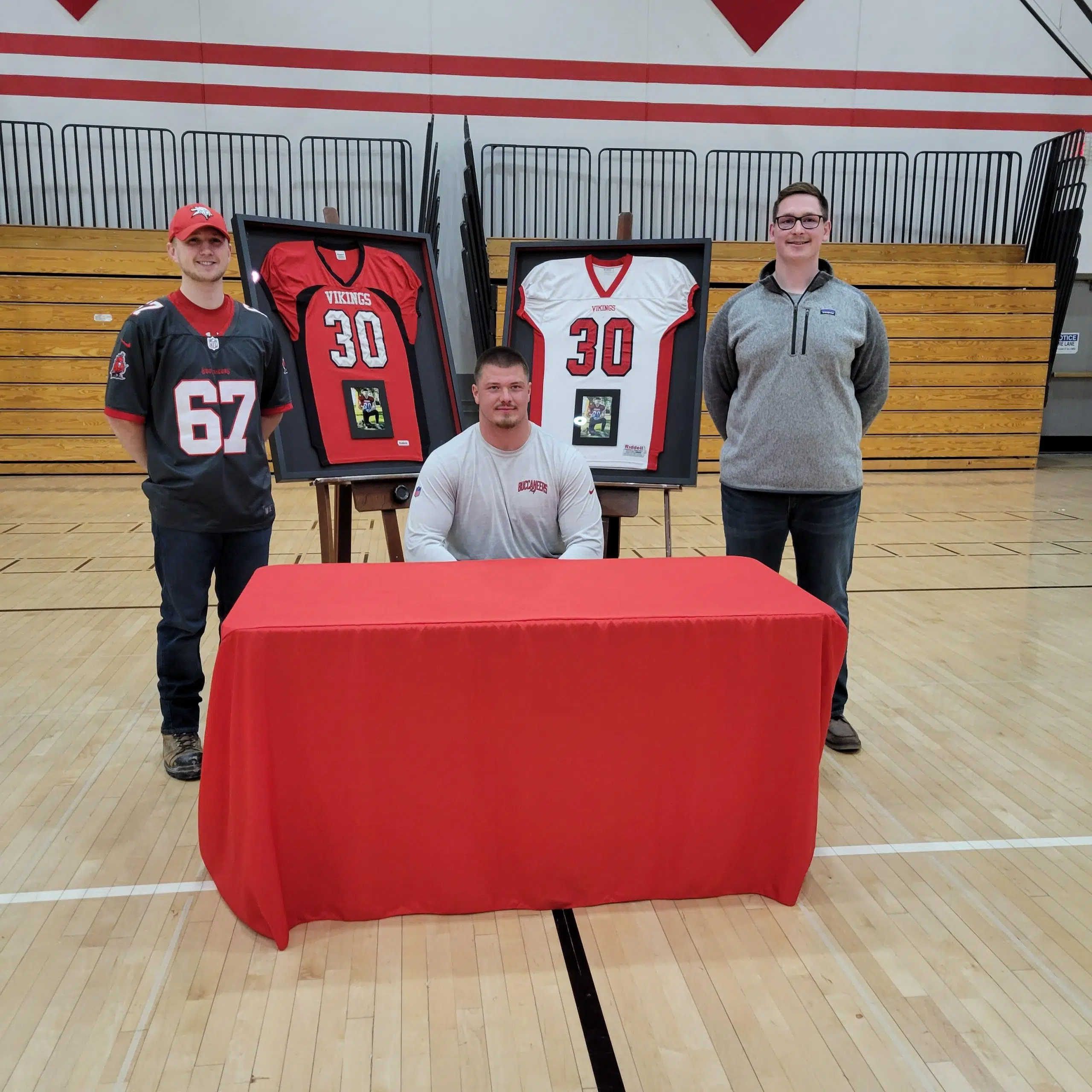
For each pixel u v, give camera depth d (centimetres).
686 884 194
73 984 167
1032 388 798
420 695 175
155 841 218
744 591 198
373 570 213
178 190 754
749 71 794
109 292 695
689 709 184
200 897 196
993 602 424
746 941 182
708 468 786
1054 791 248
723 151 801
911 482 749
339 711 175
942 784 252
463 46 764
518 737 180
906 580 459
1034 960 178
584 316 314
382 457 305
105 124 736
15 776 249
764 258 767
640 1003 164
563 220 802
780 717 187
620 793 187
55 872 204
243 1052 151
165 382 230
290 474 285
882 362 256
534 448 240
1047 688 321
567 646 177
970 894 200
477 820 184
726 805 190
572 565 219
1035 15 757
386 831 182
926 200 840
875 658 350
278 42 745
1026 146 837
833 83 804
